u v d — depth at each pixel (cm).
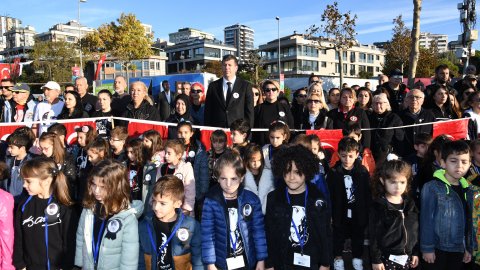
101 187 282
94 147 407
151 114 547
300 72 6344
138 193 406
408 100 521
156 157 416
